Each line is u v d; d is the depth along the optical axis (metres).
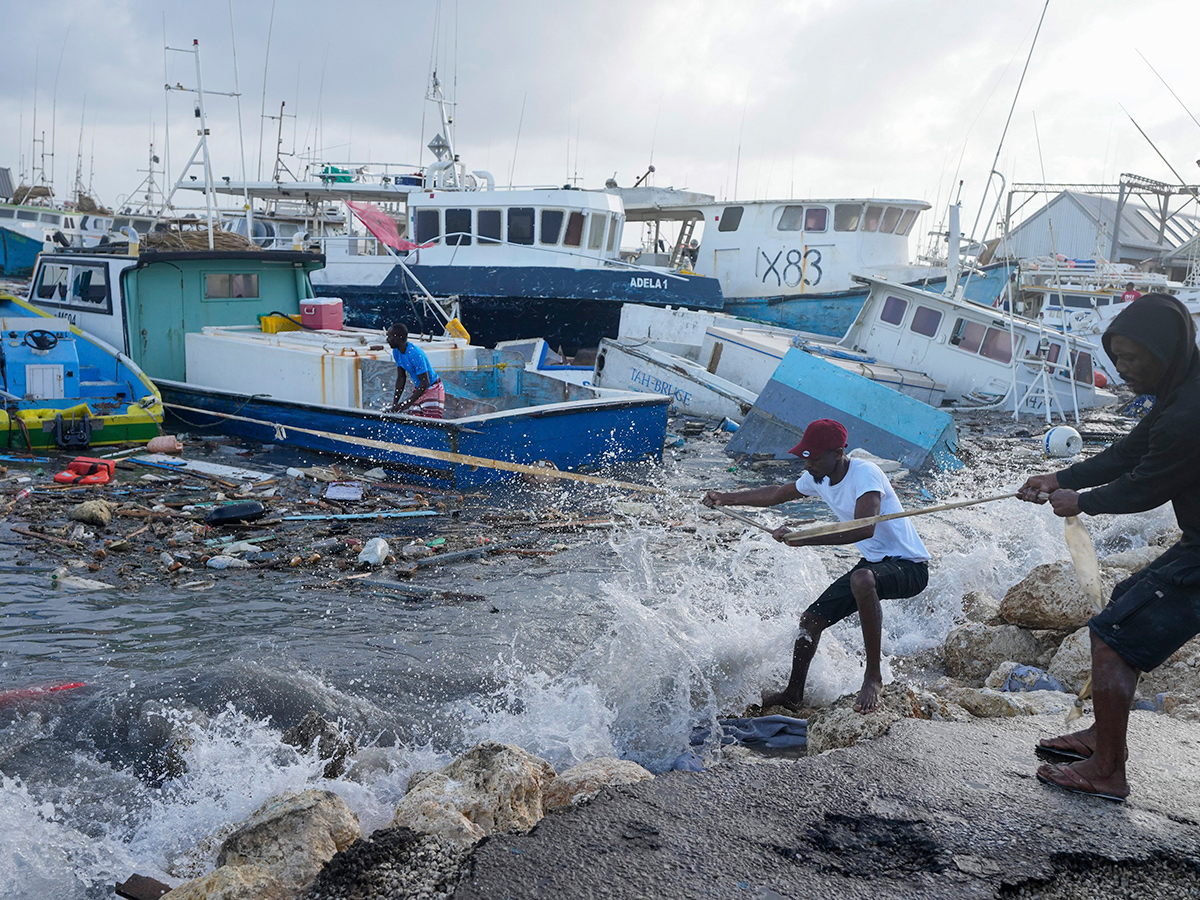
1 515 8.90
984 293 22.91
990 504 9.59
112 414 12.16
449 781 3.51
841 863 2.98
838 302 22.78
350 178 23.94
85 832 3.62
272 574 7.48
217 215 22.38
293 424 12.54
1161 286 31.39
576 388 13.52
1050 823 3.21
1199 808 3.33
